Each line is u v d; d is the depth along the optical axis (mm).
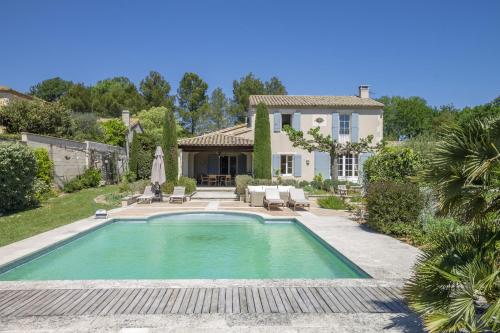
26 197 14188
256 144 22688
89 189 22562
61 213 13828
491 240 3510
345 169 25812
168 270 7891
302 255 9148
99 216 12898
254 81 55938
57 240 9133
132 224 13406
